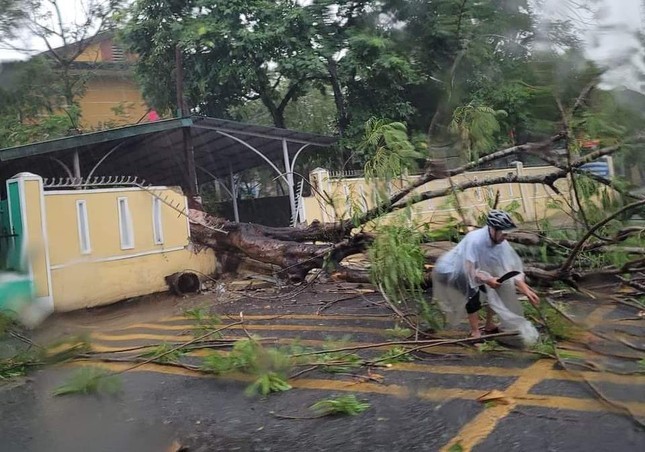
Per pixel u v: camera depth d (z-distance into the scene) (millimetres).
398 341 5449
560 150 5949
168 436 3799
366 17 9016
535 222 6867
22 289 7453
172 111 17297
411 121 11562
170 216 9812
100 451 3652
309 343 5805
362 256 8758
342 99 15094
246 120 19594
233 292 9242
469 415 3707
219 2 14711
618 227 5652
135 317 8125
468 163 6559
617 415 3498
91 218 8562
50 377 5305
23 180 7664
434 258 6422
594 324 4930
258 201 17312
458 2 5359
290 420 3895
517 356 4828
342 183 11258
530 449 3174
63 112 14750
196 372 5133
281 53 14945
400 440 3438
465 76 5879
